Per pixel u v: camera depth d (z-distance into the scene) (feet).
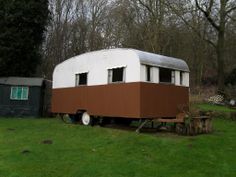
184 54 130.11
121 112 50.34
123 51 51.06
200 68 131.54
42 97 88.17
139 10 116.37
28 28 94.32
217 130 55.11
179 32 119.44
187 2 92.22
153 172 31.63
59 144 43.16
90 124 57.93
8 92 86.02
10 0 91.56
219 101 86.43
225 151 39.52
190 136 47.29
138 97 47.75
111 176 30.25
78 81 61.26
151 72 49.85
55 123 64.39
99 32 139.23
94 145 42.45
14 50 91.76
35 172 31.35
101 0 139.74
